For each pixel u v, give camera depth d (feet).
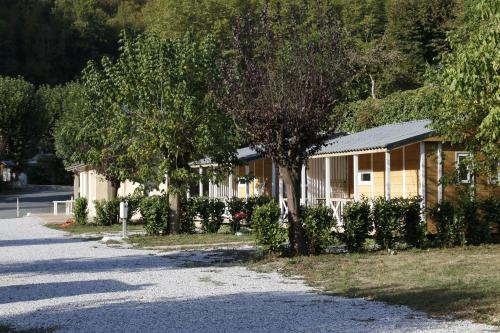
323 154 73.72
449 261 47.24
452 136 54.08
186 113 70.49
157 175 75.10
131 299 35.70
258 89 51.24
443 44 171.01
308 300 34.81
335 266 46.70
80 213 96.48
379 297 34.96
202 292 37.81
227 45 56.70
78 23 345.92
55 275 45.83
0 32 330.54
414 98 115.44
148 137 73.97
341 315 30.71
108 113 75.61
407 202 56.85
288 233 53.83
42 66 330.75
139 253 59.41
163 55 73.77
